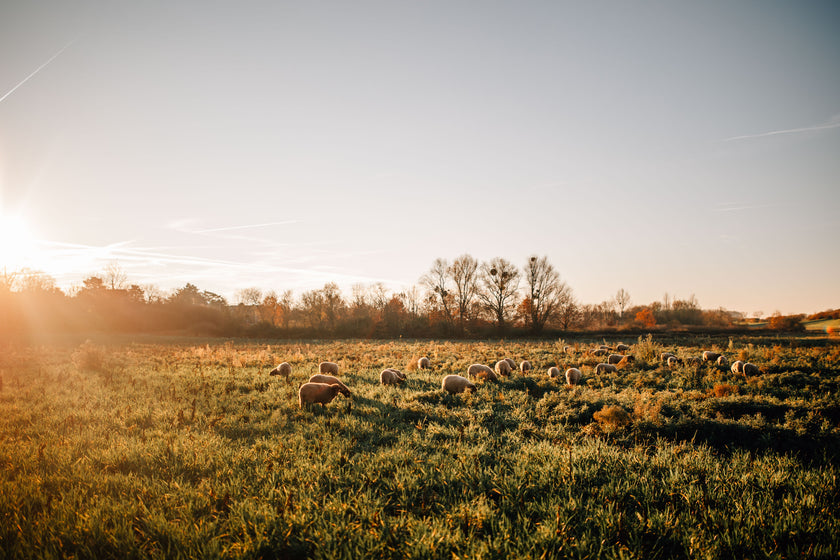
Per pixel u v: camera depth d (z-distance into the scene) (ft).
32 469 21.80
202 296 355.15
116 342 146.82
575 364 69.05
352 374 59.93
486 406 38.73
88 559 14.15
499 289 220.84
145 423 31.94
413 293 256.32
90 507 17.35
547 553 14.33
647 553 15.01
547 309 217.97
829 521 16.67
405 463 22.84
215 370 62.34
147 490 19.16
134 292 297.74
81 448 25.31
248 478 20.79
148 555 14.49
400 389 47.32
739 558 14.87
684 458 24.32
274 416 33.42
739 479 21.03
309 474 20.83
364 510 16.96
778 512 17.47
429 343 152.97
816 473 22.12
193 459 23.07
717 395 42.57
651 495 18.88
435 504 18.45
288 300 274.77
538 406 38.86
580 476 21.04
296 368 66.80
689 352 84.74
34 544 14.71
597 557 14.26
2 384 45.60
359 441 28.27
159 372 59.00
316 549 14.39
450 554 14.25
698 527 16.11
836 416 34.09
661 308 304.30
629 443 29.35
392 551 14.51
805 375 50.72
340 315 262.26
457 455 24.40
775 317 232.53
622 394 42.55
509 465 23.21
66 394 42.57
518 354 88.17
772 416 34.83
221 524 16.37
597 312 314.35
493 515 16.94
